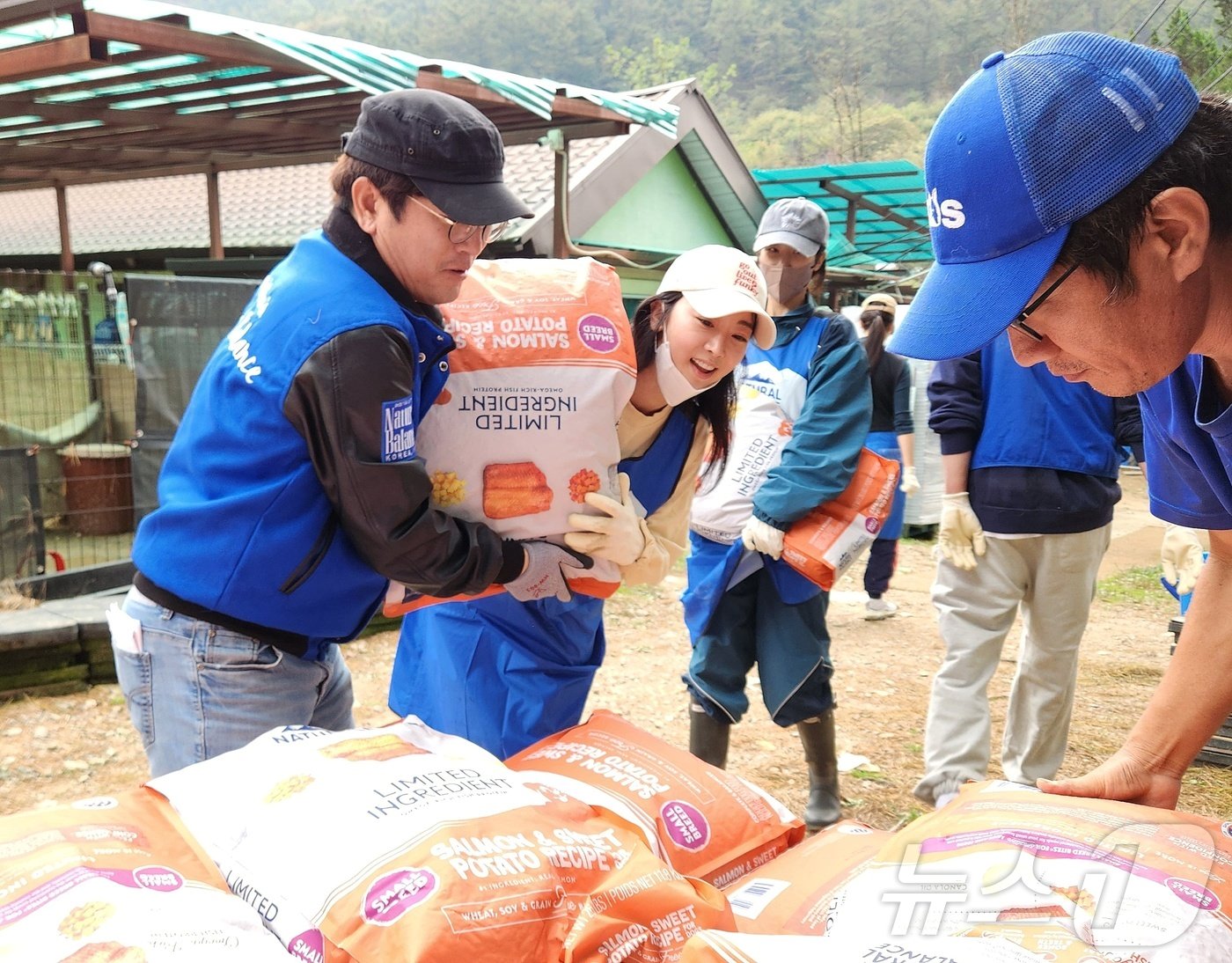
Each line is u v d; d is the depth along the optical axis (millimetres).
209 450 1928
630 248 11977
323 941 1241
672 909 1407
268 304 1896
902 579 8625
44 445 7184
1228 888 1339
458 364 2096
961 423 3578
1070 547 3539
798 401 3506
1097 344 1336
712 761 3605
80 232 14461
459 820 1388
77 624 5457
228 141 7996
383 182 1851
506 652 2490
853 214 15547
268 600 1938
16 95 6250
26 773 4488
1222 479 1630
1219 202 1274
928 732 3711
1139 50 1278
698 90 12922
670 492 2678
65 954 1149
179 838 1438
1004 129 1262
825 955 1228
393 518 1867
